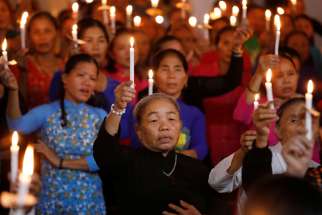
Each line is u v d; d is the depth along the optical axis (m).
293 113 6.38
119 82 8.81
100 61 9.46
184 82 8.59
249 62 9.68
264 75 8.24
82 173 7.51
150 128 6.62
